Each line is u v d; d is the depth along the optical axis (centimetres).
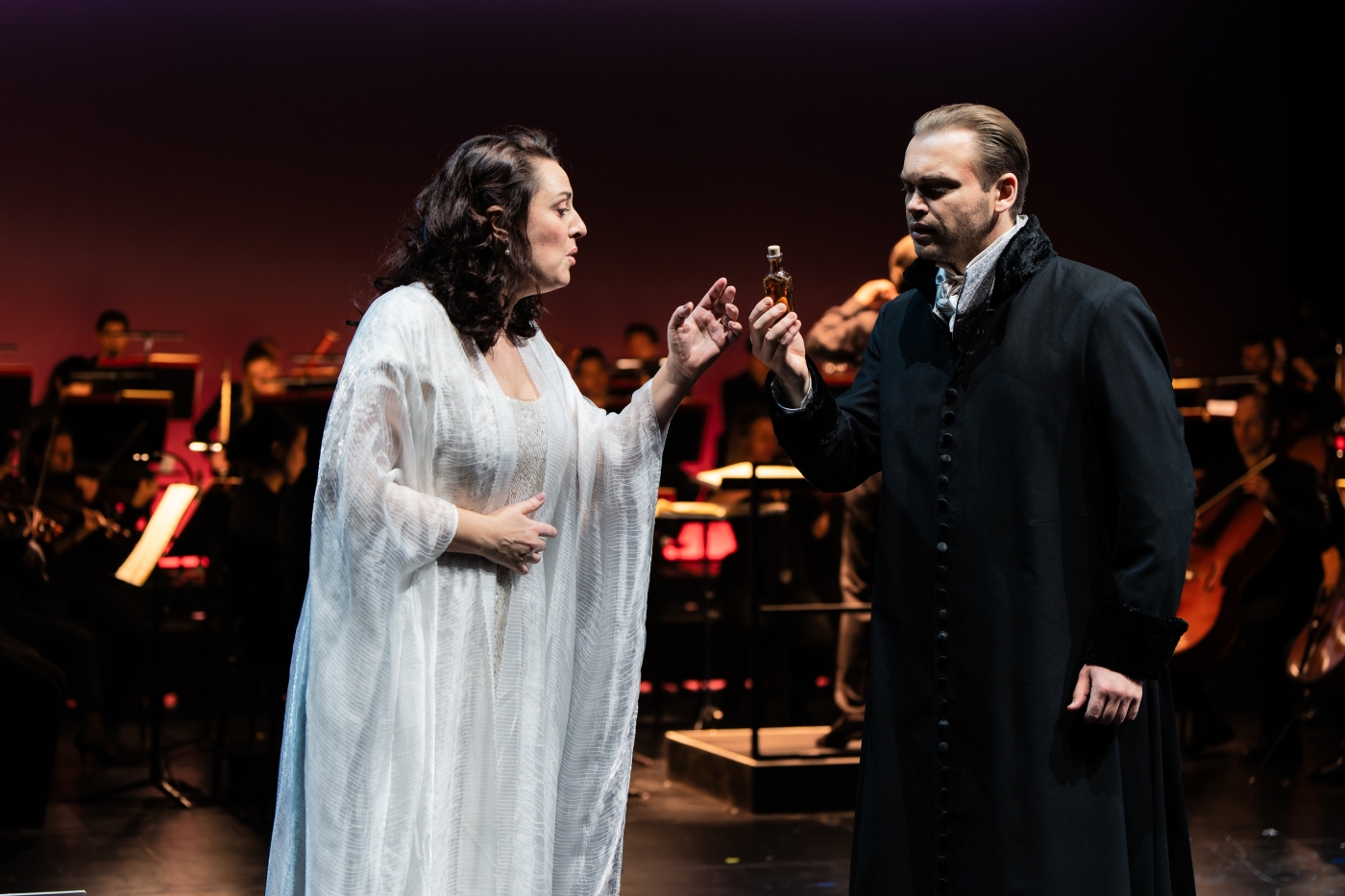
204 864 353
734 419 712
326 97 812
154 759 443
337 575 183
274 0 805
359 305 207
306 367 680
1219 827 388
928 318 200
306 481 434
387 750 182
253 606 441
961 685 184
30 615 489
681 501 642
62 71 776
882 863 189
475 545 188
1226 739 516
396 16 820
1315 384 549
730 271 865
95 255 783
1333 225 814
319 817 181
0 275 769
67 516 532
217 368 800
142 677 541
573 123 844
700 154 860
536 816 195
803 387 200
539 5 838
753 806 405
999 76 877
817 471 201
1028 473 184
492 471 193
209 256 799
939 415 192
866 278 877
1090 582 183
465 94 830
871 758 193
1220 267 892
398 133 821
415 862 182
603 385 687
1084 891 176
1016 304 189
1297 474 496
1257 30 891
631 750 214
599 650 211
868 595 432
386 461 184
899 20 872
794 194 869
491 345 196
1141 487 177
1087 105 880
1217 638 491
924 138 193
